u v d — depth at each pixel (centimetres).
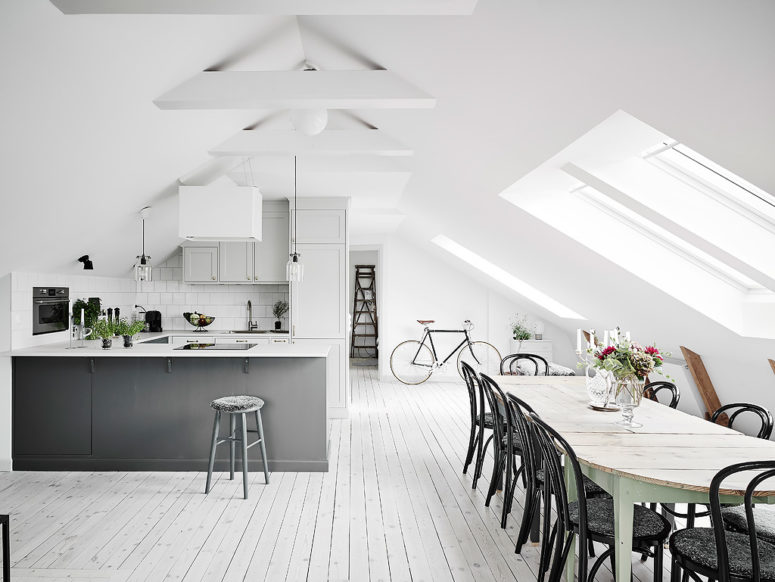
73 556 296
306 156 503
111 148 340
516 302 862
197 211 466
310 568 284
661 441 266
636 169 295
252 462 448
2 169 290
